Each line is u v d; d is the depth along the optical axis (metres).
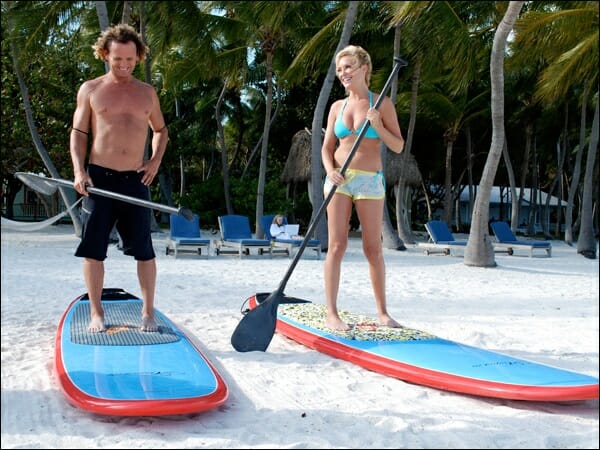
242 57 19.22
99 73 19.17
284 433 3.16
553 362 4.65
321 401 3.69
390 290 8.45
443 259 13.97
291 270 4.68
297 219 24.69
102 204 4.66
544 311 7.01
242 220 13.89
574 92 24.25
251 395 3.79
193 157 32.78
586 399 3.51
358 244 17.66
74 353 4.00
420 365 4.06
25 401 3.56
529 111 26.19
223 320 6.00
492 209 43.03
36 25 15.86
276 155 29.88
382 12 15.32
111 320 4.88
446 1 14.09
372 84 19.03
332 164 5.23
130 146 4.73
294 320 5.29
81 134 4.77
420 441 3.08
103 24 13.65
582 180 31.34
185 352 4.11
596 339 5.50
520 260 14.10
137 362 3.86
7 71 18.81
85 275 4.70
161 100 24.75
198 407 3.27
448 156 25.55
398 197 19.14
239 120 28.91
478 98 23.78
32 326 5.47
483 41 18.19
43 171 20.92
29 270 9.51
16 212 31.53
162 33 16.73
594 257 15.64
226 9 18.48
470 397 3.82
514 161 32.53
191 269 10.39
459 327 5.95
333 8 19.34
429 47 15.81
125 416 3.37
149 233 4.79
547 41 14.44
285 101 27.30
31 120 16.81
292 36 18.64
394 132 5.07
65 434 3.09
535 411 3.59
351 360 4.50
